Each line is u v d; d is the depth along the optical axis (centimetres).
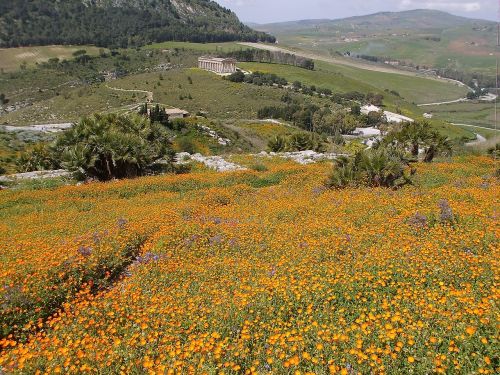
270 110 12794
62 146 2930
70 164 2773
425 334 627
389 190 1816
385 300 751
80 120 2998
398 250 971
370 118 13388
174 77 17625
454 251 959
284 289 839
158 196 2261
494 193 1553
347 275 870
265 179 2612
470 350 588
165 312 825
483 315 648
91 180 2905
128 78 18112
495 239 1009
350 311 772
